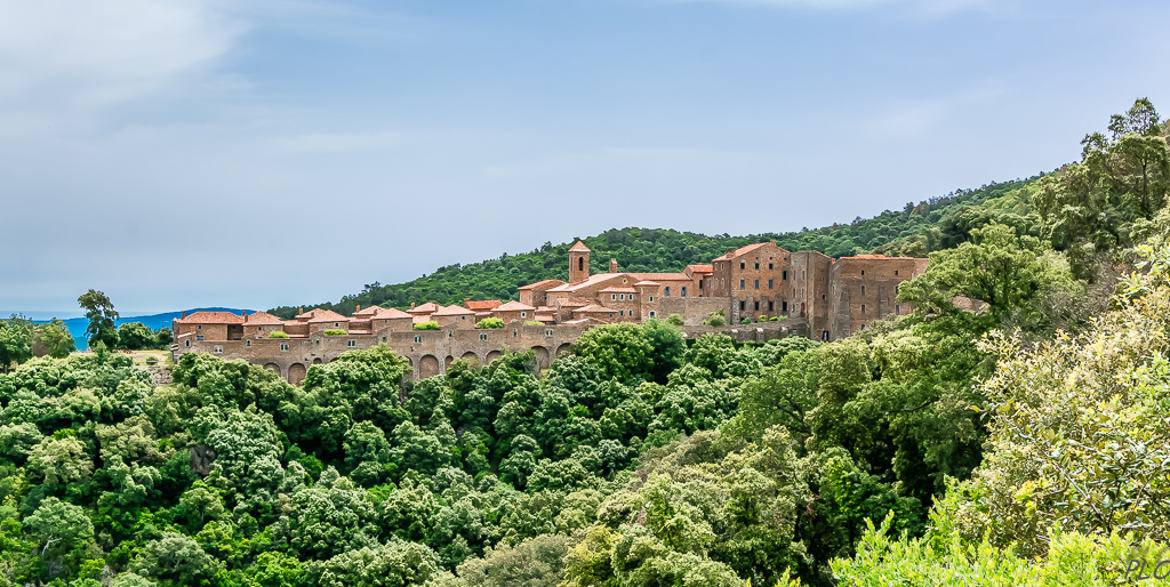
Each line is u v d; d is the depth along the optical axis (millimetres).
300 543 108438
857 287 167875
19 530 101250
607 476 128250
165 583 99812
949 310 77312
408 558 103875
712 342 161125
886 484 68750
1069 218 96312
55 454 109625
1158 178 100375
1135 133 103500
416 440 131250
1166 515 33812
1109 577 29906
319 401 135500
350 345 154125
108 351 137750
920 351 75688
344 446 130750
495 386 147000
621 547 63938
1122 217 106000
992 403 46406
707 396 136875
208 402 126188
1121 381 38531
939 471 66438
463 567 94938
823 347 96438
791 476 71250
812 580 64562
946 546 39094
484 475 130750
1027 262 76000
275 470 118500
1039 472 38938
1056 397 41156
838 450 72938
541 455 136500
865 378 80000
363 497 118188
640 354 157125
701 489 70062
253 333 153500
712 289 185625
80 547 100750
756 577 62969
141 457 115375
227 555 105688
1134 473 34438
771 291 183125
